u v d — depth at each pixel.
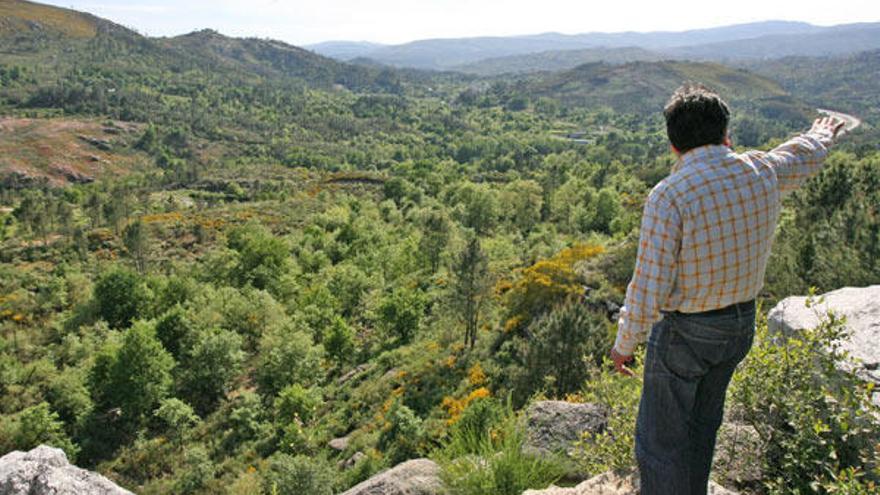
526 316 28.69
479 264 30.42
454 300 31.17
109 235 81.38
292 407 30.12
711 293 2.63
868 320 5.35
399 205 106.69
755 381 4.53
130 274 51.84
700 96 2.65
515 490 4.39
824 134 3.12
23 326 49.84
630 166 148.00
